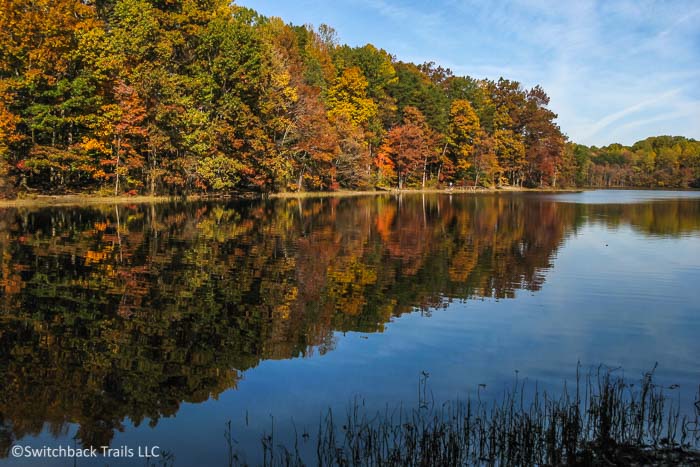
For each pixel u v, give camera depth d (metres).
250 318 11.79
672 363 9.48
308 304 13.21
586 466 5.96
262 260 19.06
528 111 116.69
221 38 49.84
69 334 10.29
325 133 66.50
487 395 7.91
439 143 96.50
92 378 8.30
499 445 6.32
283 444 6.40
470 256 21.59
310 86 70.31
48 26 38.88
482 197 76.00
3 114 36.28
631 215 45.81
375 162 83.94
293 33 78.19
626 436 6.61
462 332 11.19
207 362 9.12
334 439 6.50
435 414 7.20
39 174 43.91
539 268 19.16
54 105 40.69
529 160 116.25
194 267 17.25
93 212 34.16
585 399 7.75
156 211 36.66
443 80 122.88
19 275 15.19
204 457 6.14
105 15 51.09
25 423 6.90
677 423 6.99
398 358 9.50
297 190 67.44
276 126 56.91
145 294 13.52
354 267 18.41
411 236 27.62
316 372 8.77
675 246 25.80
